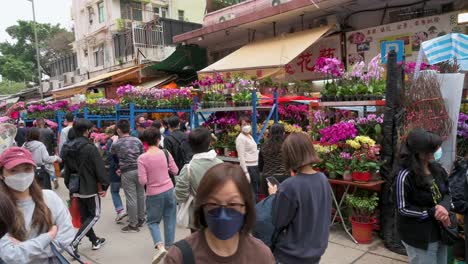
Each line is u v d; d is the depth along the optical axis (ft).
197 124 23.36
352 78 16.46
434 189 8.07
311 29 34.53
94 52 71.82
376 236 14.84
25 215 6.72
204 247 4.48
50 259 6.84
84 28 74.64
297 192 7.41
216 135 22.29
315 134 17.58
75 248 13.55
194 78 52.11
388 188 13.58
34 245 6.35
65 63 87.86
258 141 19.01
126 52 59.26
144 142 13.34
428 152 7.99
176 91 30.25
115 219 19.01
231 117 22.20
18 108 36.17
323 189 7.73
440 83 13.62
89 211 14.20
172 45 56.59
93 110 30.78
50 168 19.29
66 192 25.80
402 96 14.21
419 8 28.27
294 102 24.80
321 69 16.80
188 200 11.07
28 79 122.72
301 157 7.63
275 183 9.30
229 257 4.46
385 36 29.25
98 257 14.28
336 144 15.25
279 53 32.35
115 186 18.43
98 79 52.39
